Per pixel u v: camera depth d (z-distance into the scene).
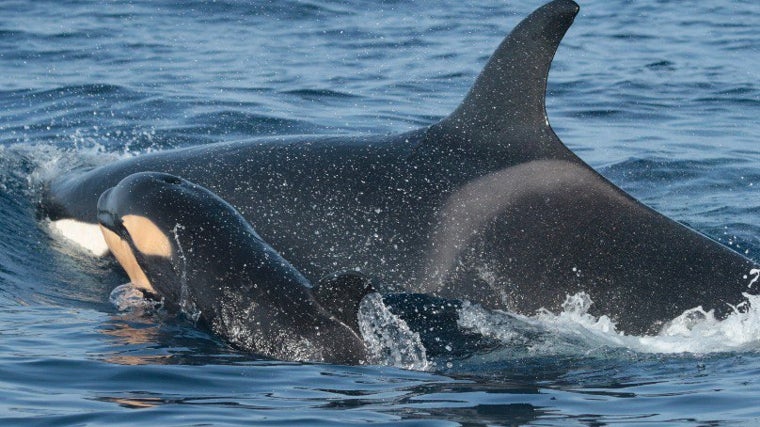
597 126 68.44
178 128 63.66
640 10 106.38
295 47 86.75
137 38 87.62
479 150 37.78
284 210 38.69
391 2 102.75
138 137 61.88
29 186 47.50
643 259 35.50
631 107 72.94
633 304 35.16
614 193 36.09
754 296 35.06
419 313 35.41
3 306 36.59
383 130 64.81
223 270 34.16
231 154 41.06
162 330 34.34
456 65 81.75
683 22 101.31
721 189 55.59
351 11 99.00
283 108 68.75
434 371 31.95
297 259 37.53
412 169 38.25
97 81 73.81
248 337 33.09
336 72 79.19
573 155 36.59
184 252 34.81
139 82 74.19
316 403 28.64
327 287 32.50
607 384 30.80
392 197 37.88
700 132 67.00
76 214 43.53
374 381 30.64
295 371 31.22
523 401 29.08
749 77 81.31
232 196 39.56
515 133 37.38
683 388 30.30
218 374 30.78
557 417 27.83
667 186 56.25
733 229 48.19
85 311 36.44
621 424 27.28
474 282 36.03
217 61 81.38
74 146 59.91
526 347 34.00
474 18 98.06
